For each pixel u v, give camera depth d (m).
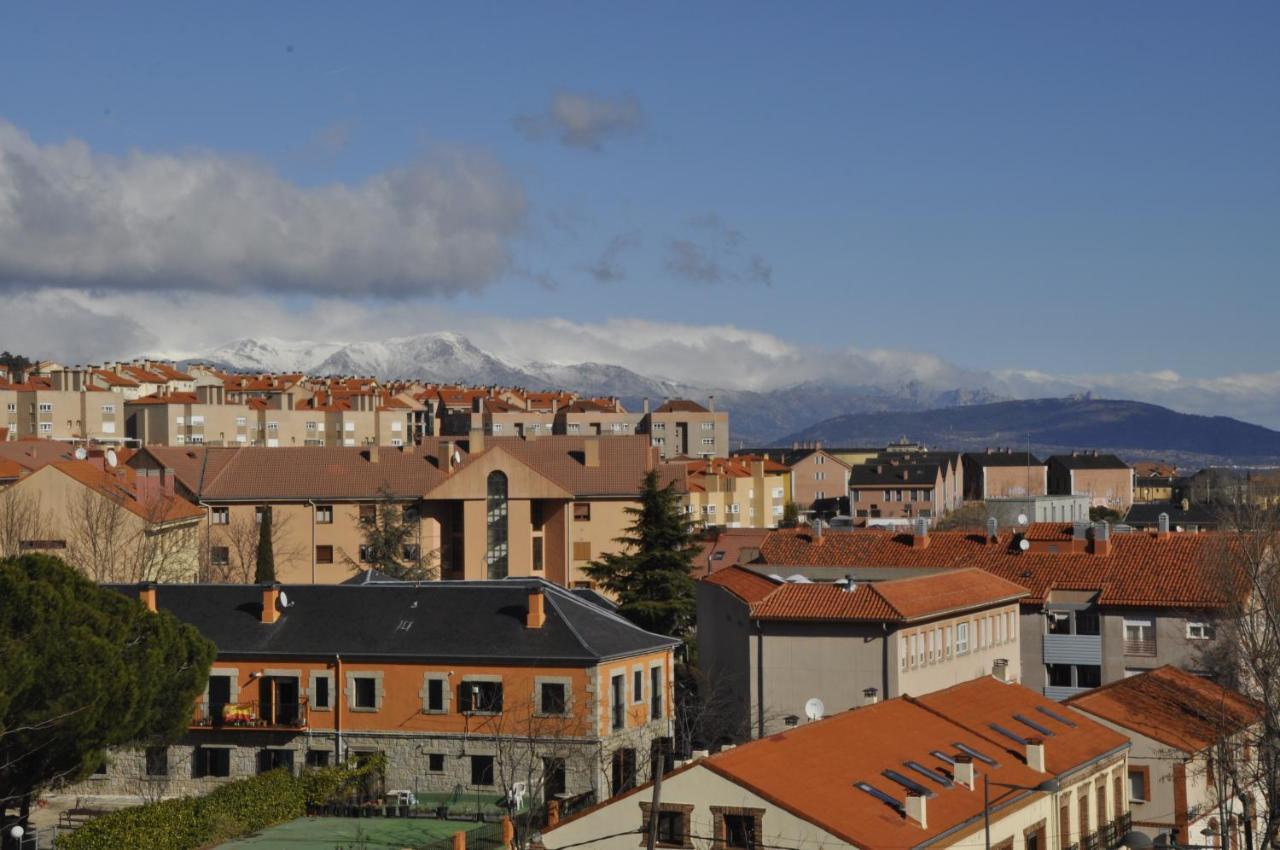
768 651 90.12
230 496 148.38
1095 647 101.38
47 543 122.75
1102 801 68.62
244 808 69.94
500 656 80.62
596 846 54.81
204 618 86.62
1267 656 80.00
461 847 62.06
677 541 119.44
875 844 50.03
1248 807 75.38
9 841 65.62
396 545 142.88
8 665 61.81
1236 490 153.62
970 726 66.00
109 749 74.50
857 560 110.75
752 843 51.81
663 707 87.06
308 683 83.12
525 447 157.75
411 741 81.19
